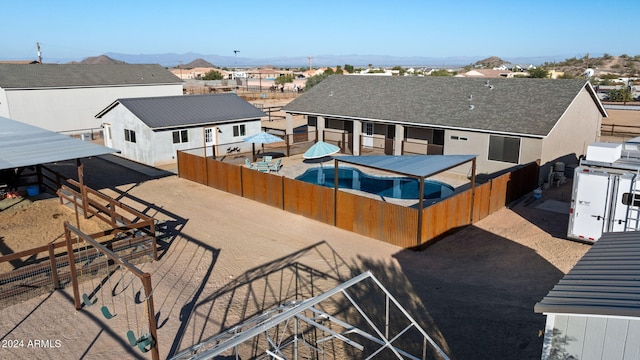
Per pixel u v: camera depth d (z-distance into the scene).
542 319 11.69
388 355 10.38
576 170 16.12
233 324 11.85
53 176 28.23
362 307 12.54
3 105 41.56
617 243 9.52
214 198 23.23
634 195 15.02
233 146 34.19
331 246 16.88
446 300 12.77
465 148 26.80
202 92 85.88
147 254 15.83
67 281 14.03
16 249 17.12
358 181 27.39
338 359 10.32
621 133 38.91
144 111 31.36
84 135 42.94
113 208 19.56
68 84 43.62
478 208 19.03
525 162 24.31
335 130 34.84
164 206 22.05
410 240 16.41
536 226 18.39
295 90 100.12
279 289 13.68
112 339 11.30
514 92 27.66
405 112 29.73
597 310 6.61
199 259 15.90
